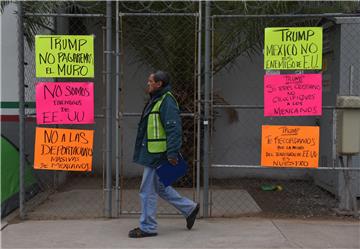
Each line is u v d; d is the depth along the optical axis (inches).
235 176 430.9
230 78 425.1
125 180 419.8
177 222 291.1
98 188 390.9
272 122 425.7
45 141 286.5
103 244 251.8
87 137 287.4
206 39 288.4
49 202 344.2
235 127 429.4
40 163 286.8
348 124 295.0
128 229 277.6
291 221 293.0
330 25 345.7
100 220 296.0
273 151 287.3
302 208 327.6
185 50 370.9
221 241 255.0
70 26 414.6
